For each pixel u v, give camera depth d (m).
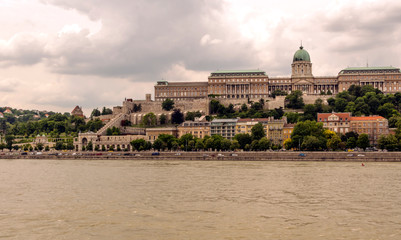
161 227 107.62
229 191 156.75
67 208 130.25
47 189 167.12
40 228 108.06
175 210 125.88
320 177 193.62
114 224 110.88
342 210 125.44
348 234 101.50
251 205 132.25
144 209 127.62
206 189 161.62
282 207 129.50
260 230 104.69
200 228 106.44
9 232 104.81
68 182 186.12
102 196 149.75
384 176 196.00
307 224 110.06
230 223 111.06
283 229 105.44
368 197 144.62
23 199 146.00
